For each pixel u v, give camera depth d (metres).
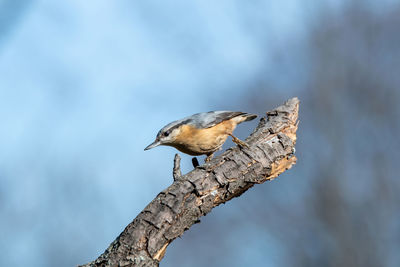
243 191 6.66
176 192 5.80
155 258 5.48
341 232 15.95
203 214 6.03
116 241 5.54
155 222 5.52
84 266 5.40
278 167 7.05
